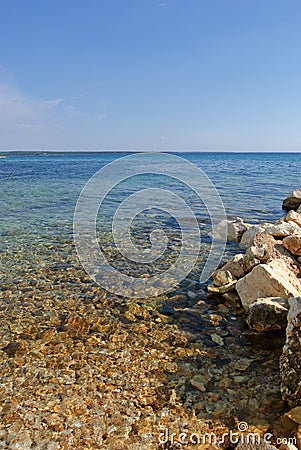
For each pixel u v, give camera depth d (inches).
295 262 322.0
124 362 207.8
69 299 297.6
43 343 229.9
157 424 161.0
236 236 480.4
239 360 209.5
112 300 295.4
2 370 200.7
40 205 783.7
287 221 469.1
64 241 485.4
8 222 611.8
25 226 580.4
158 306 283.1
